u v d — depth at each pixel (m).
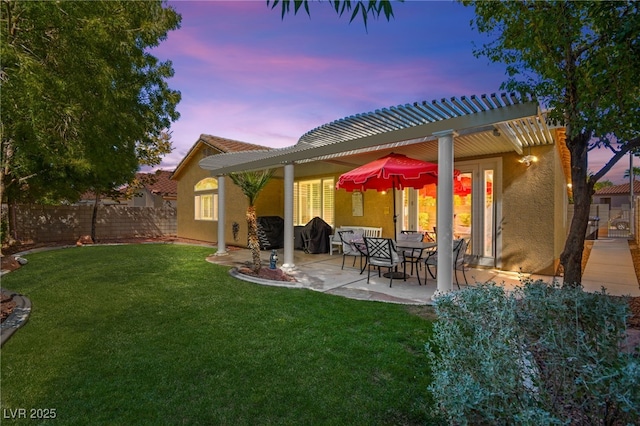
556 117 3.27
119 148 7.62
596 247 11.43
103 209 15.73
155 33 7.82
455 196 8.37
